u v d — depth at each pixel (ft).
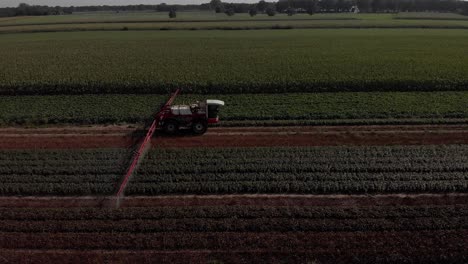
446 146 70.08
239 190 57.11
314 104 94.43
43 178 59.82
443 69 123.85
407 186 57.06
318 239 46.39
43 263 43.04
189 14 572.10
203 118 77.10
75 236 47.09
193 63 143.43
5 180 59.47
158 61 148.97
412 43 202.49
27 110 91.76
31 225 48.91
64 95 105.29
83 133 80.02
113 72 125.29
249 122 83.71
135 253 44.62
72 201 54.85
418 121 82.69
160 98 101.65
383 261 43.11
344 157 66.28
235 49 184.03
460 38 225.76
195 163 64.59
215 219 50.31
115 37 253.03
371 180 59.06
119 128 82.53
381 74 116.88
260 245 45.55
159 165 63.72
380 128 80.64
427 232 47.47
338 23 335.88
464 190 57.00
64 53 175.63
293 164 63.62
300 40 222.69
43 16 561.84
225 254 44.11
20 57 163.73
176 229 48.42
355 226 48.42
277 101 97.14
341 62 141.08
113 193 56.90
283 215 50.70
